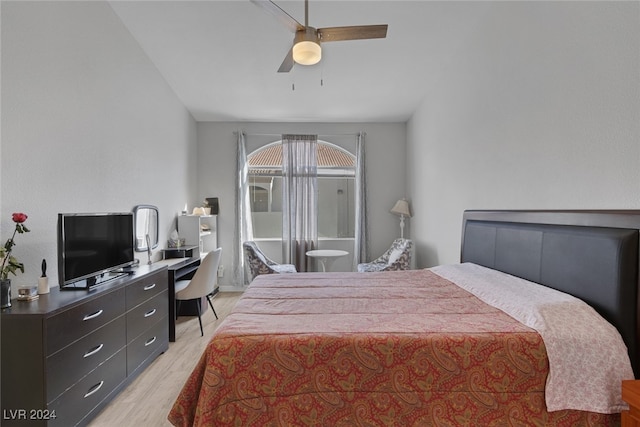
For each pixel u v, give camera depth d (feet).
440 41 10.32
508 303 5.36
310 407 4.13
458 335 4.33
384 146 17.44
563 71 6.01
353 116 16.49
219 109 15.53
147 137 11.52
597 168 5.31
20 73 6.32
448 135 11.50
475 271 7.63
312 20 9.36
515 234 6.98
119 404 6.98
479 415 4.10
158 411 6.73
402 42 10.41
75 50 7.83
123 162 9.98
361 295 6.54
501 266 7.50
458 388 4.15
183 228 14.10
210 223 16.57
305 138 17.10
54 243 7.20
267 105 15.10
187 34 10.31
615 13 4.96
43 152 6.89
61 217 6.40
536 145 6.78
